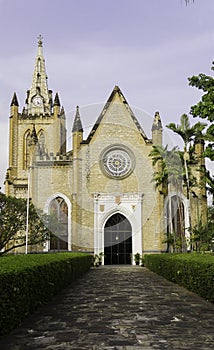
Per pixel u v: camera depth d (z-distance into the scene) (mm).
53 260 18281
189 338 9719
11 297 10500
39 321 11977
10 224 39500
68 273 22703
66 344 9211
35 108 75312
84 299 16875
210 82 24078
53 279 17469
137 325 11297
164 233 43094
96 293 19031
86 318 12422
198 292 18031
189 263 19984
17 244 42750
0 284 9461
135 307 14562
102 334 10203
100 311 13727
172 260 24578
